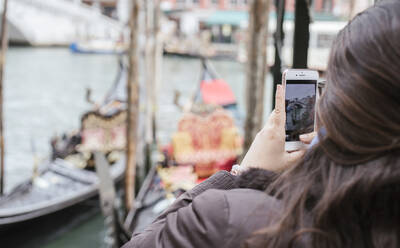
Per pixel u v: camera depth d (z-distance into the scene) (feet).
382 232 1.62
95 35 147.23
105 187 16.72
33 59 117.60
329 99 1.83
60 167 26.81
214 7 143.95
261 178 2.10
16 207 22.31
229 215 1.87
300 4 6.11
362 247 1.66
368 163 1.70
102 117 27.48
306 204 1.84
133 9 21.74
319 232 1.70
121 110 27.99
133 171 22.72
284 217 1.78
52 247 22.67
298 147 2.78
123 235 17.16
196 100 28.17
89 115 27.27
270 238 1.76
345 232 1.69
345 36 1.86
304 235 1.73
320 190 1.81
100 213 24.94
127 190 22.68
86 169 27.30
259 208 1.87
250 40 13.88
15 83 79.51
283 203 1.85
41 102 63.82
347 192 1.68
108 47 135.74
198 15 139.74
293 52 6.38
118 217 17.01
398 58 1.67
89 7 152.15
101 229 23.90
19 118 53.52
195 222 1.91
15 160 36.68
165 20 136.46
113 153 29.09
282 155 2.36
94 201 24.76
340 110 1.76
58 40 149.89
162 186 21.99
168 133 46.26
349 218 1.69
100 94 72.08
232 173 2.60
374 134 1.68
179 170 21.47
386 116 1.66
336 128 1.77
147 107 36.17
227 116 21.67
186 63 118.01
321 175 1.83
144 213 21.18
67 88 76.48
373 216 1.66
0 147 26.86
